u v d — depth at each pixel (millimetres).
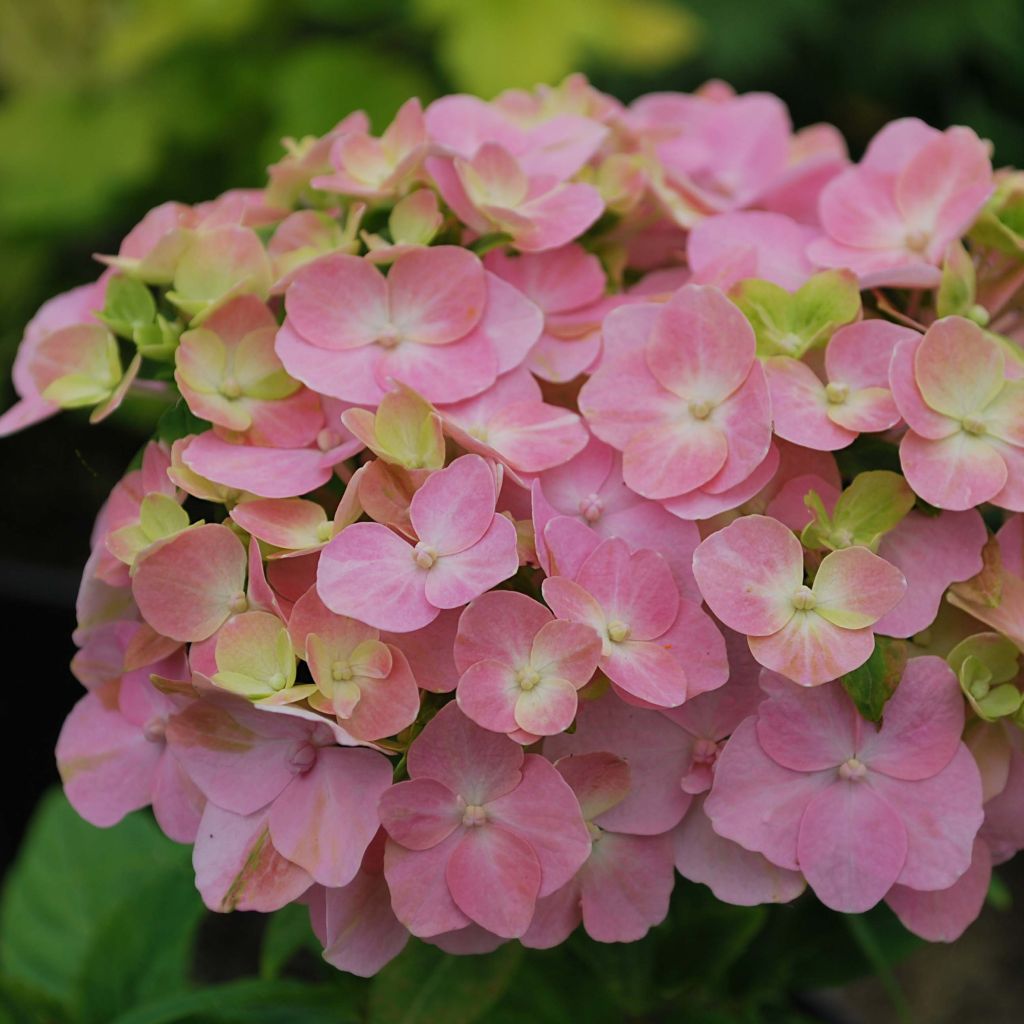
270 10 1327
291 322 655
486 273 664
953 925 646
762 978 746
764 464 639
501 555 619
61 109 1322
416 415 637
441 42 1287
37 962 791
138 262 672
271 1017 711
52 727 1167
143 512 639
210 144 1348
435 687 623
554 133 697
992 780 643
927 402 636
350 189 672
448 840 623
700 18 1389
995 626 632
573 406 675
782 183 722
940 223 672
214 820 625
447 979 685
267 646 623
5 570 1160
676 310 649
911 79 1552
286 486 639
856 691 625
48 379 672
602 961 711
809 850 629
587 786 628
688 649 628
